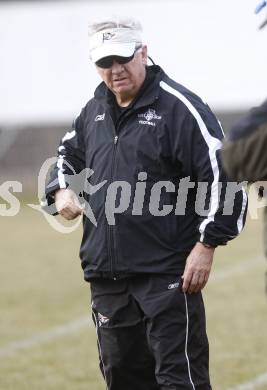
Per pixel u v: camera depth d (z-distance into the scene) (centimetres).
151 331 1508
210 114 1503
